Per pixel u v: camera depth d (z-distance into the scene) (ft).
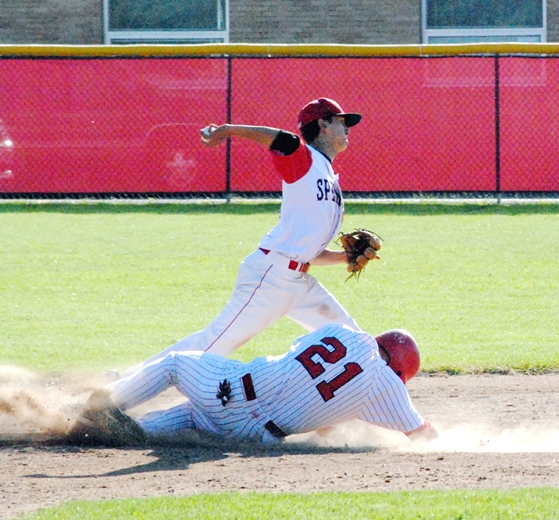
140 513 45.03
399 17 241.55
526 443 65.87
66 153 182.29
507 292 121.60
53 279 125.80
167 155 183.21
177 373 63.31
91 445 62.80
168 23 244.01
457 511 45.11
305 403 60.90
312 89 182.50
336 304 70.28
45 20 240.94
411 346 65.10
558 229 164.35
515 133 183.73
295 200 66.49
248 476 53.52
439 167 184.24
